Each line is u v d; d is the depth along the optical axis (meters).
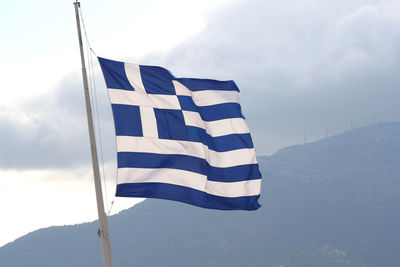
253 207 28.42
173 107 26.86
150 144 25.53
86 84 22.78
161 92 26.69
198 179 26.50
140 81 26.27
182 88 27.61
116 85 25.53
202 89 28.55
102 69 25.53
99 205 21.78
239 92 29.30
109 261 21.56
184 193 26.08
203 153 26.91
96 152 22.25
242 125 28.86
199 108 28.16
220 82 28.95
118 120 25.20
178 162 26.23
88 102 22.64
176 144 26.31
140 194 25.09
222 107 28.66
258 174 28.78
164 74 27.16
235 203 28.31
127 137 25.16
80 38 23.12
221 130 28.56
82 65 22.94
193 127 27.16
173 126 26.56
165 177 25.73
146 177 25.34
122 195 24.80
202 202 26.56
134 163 25.06
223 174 28.27
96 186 21.94
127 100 25.56
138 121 25.62
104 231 21.75
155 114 26.17
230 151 28.50
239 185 28.45
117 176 24.81
